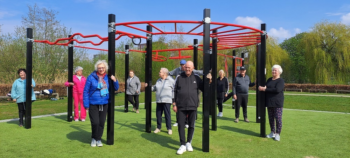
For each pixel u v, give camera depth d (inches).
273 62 1101.7
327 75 1008.2
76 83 259.9
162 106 208.7
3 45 649.6
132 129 221.0
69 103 258.7
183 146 151.7
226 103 516.1
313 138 187.3
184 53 1075.9
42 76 681.6
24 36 676.1
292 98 673.6
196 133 206.2
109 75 167.0
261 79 193.2
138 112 333.7
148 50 210.4
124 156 143.0
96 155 144.3
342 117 290.5
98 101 161.3
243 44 277.7
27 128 217.3
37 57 677.3
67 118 269.3
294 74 1382.9
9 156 140.6
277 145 168.7
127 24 168.1
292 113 327.3
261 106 193.6
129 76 339.0
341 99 633.0
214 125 217.0
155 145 167.5
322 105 484.1
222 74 299.3
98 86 160.9
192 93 155.8
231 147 163.9
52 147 159.9
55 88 626.5
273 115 189.6
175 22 161.9
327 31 1031.6
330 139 184.2
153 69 894.4
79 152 149.9
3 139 178.9
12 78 650.2
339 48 1003.3
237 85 260.5
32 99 225.3
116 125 240.8
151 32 199.9
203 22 155.9
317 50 1027.3
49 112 338.0
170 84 204.1
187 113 160.7
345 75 1006.4
